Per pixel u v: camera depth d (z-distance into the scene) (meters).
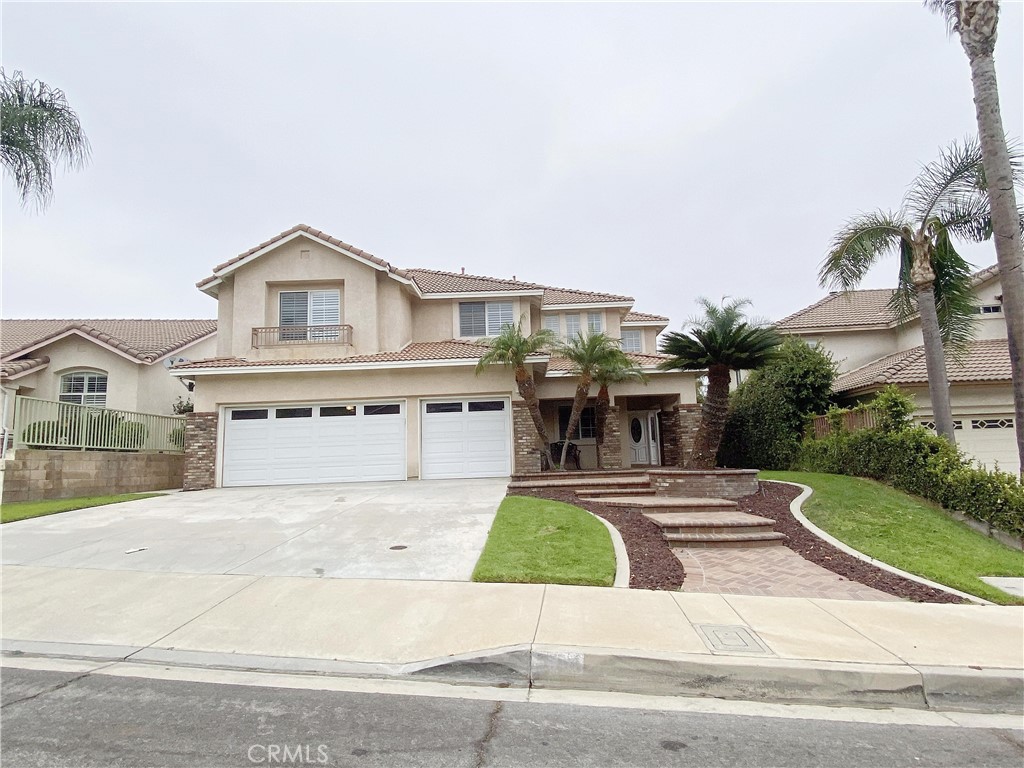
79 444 16.44
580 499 12.73
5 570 8.10
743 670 5.00
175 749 3.93
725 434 21.47
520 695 4.88
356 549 8.99
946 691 4.87
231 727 4.25
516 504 11.78
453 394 17.70
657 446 23.09
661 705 4.71
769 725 4.38
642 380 18.95
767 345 14.02
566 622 6.02
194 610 6.62
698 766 3.77
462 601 6.73
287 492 15.14
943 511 11.12
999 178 10.63
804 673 4.94
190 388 22.14
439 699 4.75
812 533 9.93
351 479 17.42
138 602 6.88
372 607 6.61
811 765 3.80
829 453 15.48
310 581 7.55
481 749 3.96
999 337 19.69
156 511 12.36
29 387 20.78
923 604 6.81
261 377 17.67
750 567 8.34
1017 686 4.87
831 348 22.95
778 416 18.83
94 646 5.75
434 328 20.97
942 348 13.32
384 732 4.19
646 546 9.18
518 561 8.12
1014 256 10.48
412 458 17.47
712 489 12.57
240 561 8.47
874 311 23.58
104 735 4.12
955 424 17.19
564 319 22.75
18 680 5.09
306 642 5.77
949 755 3.96
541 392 19.39
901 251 13.95
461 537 9.52
